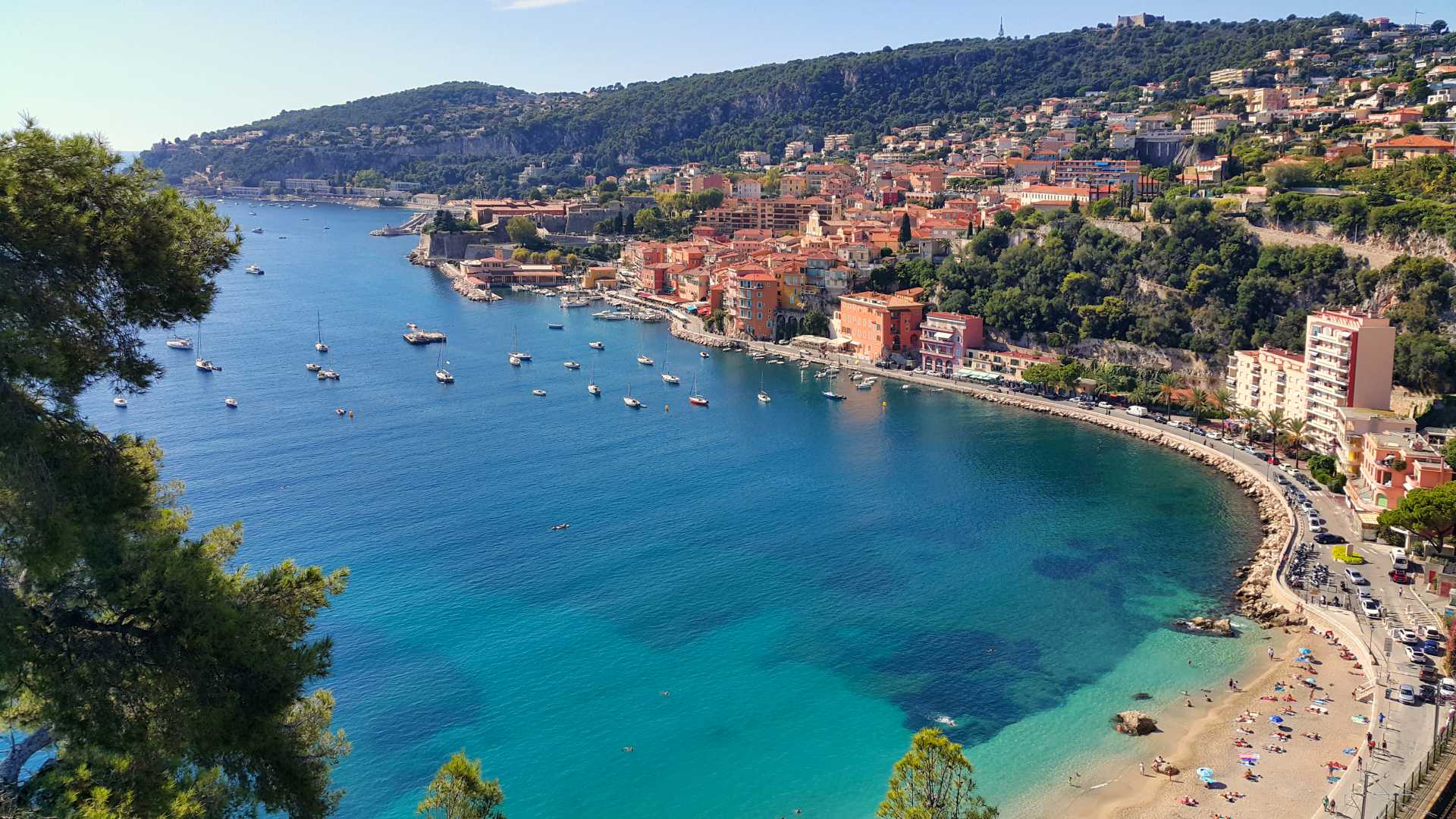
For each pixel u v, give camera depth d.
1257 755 108.44
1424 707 113.25
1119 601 146.88
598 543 167.38
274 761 46.69
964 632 137.75
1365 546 159.00
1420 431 199.25
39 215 42.19
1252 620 140.00
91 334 45.38
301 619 50.72
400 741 112.25
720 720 117.56
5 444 40.12
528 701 120.50
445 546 164.75
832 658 131.00
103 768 42.34
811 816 102.19
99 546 43.25
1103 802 102.56
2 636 39.31
